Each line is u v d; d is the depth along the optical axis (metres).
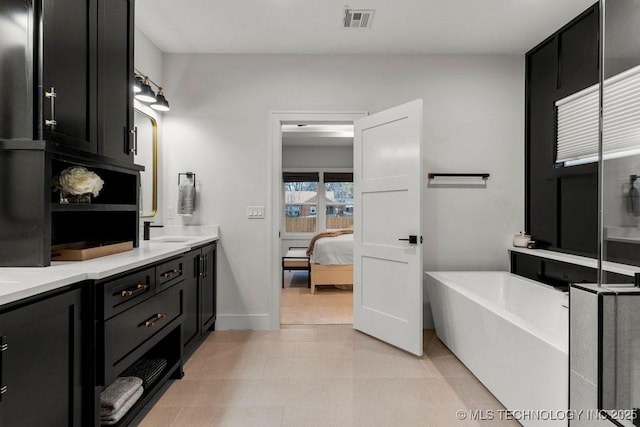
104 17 1.95
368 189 3.24
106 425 1.68
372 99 3.49
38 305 1.21
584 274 2.59
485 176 3.48
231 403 2.11
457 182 3.51
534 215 3.42
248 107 3.49
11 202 1.51
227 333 3.36
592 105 2.74
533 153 3.43
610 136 1.28
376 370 2.56
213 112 3.48
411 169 2.85
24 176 1.51
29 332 1.17
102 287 1.49
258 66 3.49
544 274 3.04
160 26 2.99
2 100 1.48
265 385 2.33
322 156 7.43
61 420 1.33
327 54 3.49
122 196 2.30
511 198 3.53
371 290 3.24
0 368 1.06
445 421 1.93
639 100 1.22
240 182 3.49
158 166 3.39
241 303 3.49
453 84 3.50
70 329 1.38
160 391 2.25
